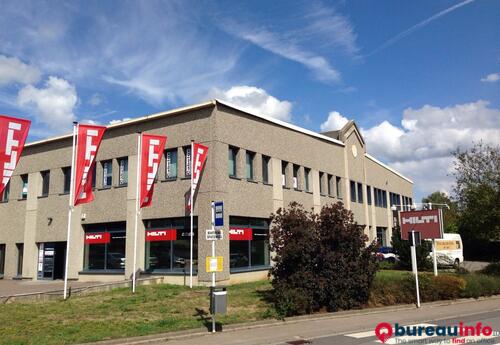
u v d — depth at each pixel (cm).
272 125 2633
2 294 1806
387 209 4366
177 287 2052
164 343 1081
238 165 2338
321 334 1177
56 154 2772
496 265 2564
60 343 1035
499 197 2561
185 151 2295
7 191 3006
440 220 2127
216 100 2198
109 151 2545
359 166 3759
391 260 3603
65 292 1731
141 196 1998
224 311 1202
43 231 2744
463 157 2738
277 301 1484
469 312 1578
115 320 1315
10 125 1536
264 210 2478
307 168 2962
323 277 1511
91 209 2558
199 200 2173
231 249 2256
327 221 1566
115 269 2441
